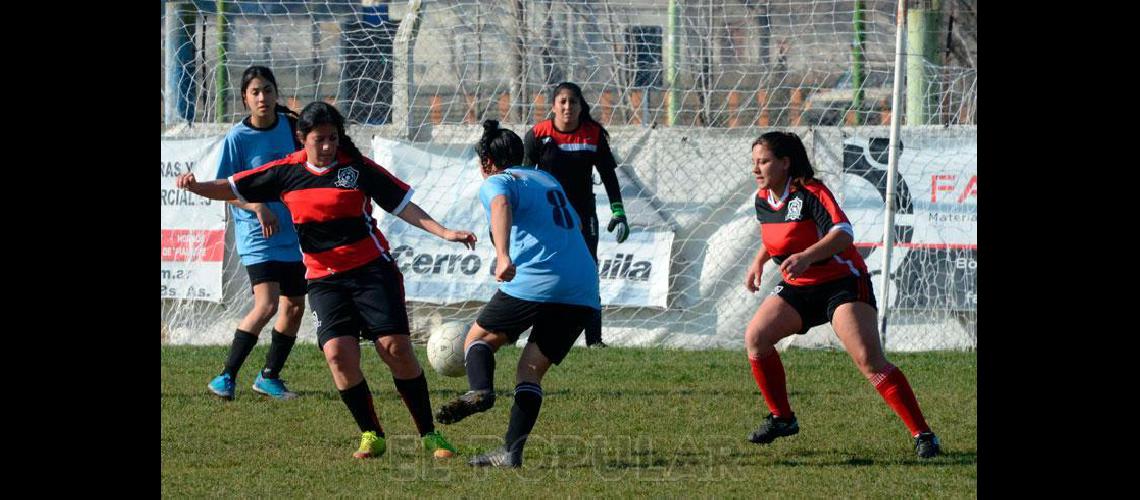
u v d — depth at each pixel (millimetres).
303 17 45531
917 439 21156
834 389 29062
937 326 38094
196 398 27359
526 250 20016
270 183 20828
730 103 45812
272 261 27312
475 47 44469
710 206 38656
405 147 39219
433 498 17703
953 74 42688
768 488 18516
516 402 20016
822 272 21344
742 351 36406
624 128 39156
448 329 27312
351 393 20891
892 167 36312
